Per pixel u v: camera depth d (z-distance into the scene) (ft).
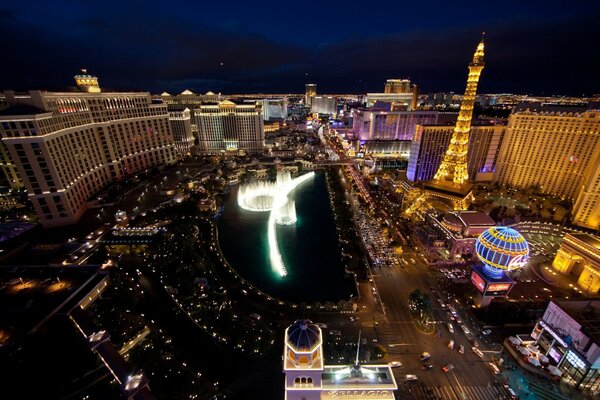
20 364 273.75
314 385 194.70
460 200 606.96
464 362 300.61
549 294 395.34
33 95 496.23
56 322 312.91
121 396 248.73
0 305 323.98
